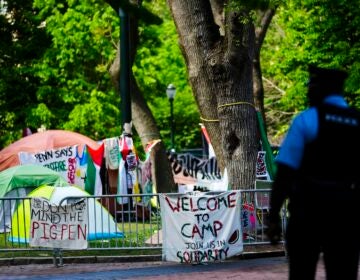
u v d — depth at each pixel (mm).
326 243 6523
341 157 6496
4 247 15148
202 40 16828
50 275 12789
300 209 6496
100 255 14617
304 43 34250
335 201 6430
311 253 6582
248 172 16875
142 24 7887
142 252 14586
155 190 25125
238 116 16750
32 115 38375
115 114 39469
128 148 22234
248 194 14570
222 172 18016
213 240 13523
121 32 20922
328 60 33906
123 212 14734
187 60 17750
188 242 13516
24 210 14797
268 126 48000
